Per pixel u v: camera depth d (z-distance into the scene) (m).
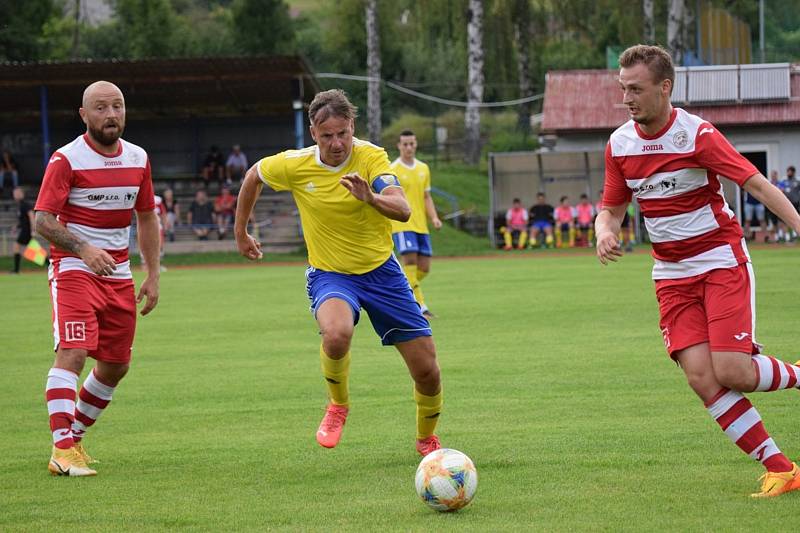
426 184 25.61
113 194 11.52
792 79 60.28
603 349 18.41
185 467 11.02
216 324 24.52
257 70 59.41
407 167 25.38
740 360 9.20
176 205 59.72
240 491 9.96
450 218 62.12
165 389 15.94
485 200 67.81
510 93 89.94
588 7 76.88
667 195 9.55
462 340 20.22
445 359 17.91
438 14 76.88
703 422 12.30
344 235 10.99
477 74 74.38
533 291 30.08
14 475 10.89
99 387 11.88
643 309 24.44
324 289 10.98
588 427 12.21
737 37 68.12
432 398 11.16
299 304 29.06
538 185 59.81
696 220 9.50
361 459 11.20
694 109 59.59
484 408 13.62
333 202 10.90
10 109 71.00
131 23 93.81
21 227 48.97
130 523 8.91
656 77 9.34
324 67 96.56
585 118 59.81
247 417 13.70
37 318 27.25
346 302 10.78
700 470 10.10
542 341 19.69
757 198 9.25
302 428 12.91
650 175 9.59
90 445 12.30
